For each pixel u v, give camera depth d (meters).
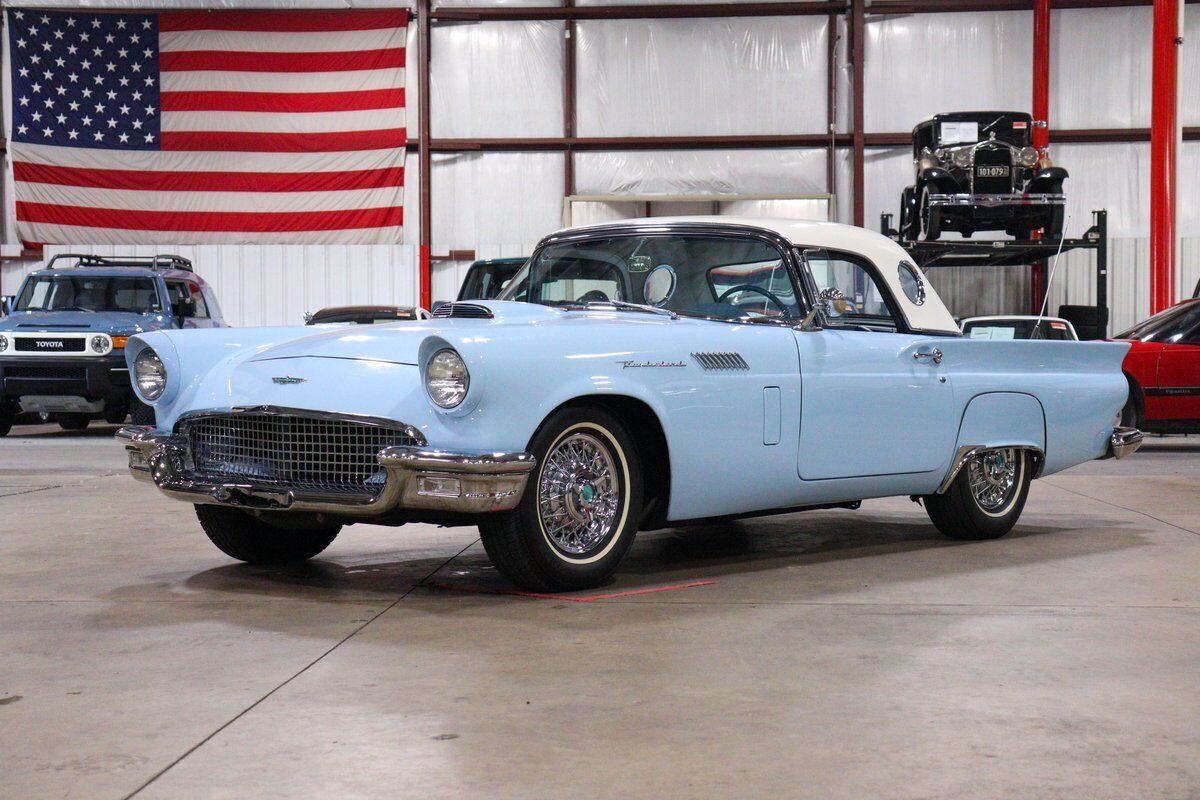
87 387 12.87
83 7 19.19
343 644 3.54
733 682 3.11
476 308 4.78
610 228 5.28
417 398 4.02
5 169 19.39
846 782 2.38
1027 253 16.55
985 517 5.56
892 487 5.22
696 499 4.54
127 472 9.16
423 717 2.81
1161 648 3.48
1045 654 3.41
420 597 4.25
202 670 3.25
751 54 18.94
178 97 19.30
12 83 19.19
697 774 2.43
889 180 18.92
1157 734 2.68
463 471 3.84
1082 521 6.31
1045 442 5.73
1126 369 10.97
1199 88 18.34
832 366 4.90
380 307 13.52
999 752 2.56
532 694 3.00
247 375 4.39
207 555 5.22
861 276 5.26
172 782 2.39
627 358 4.29
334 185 19.41
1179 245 17.27
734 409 4.57
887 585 4.48
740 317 4.93
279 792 2.34
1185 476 8.77
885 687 3.06
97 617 3.94
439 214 19.47
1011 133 15.29
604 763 2.49
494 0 19.12
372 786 2.37
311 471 4.18
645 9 18.92
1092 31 18.61
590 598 4.22
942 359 5.32
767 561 5.05
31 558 5.14
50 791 2.34
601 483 4.36
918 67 18.75
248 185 19.42
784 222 5.14
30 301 13.62
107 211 19.41
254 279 19.56
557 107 19.22
